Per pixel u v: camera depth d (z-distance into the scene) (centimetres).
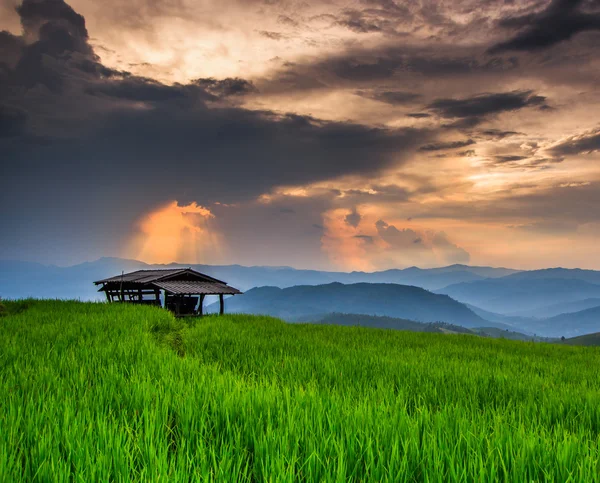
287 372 1031
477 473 409
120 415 562
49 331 1447
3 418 509
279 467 388
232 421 556
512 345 2014
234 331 1862
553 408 770
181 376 798
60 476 372
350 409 592
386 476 393
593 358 1697
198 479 352
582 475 397
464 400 831
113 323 1739
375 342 1794
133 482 368
